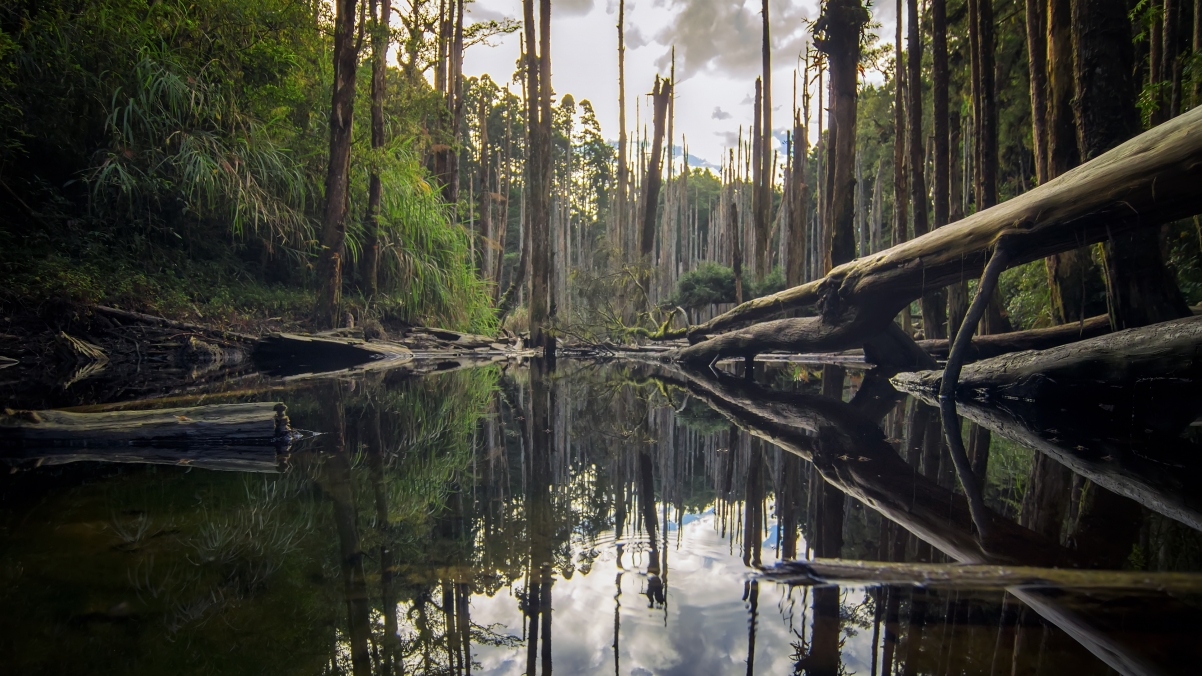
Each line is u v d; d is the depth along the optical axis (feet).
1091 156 14.82
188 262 27.84
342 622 4.02
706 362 29.94
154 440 10.24
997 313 22.85
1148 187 11.73
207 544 5.40
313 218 33.58
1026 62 37.76
